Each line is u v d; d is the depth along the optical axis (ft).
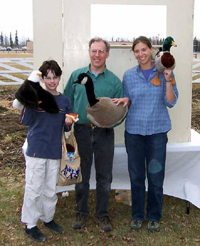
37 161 8.71
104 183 9.62
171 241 9.41
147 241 9.40
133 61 11.00
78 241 9.41
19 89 8.21
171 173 11.03
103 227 9.89
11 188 13.14
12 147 17.74
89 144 9.37
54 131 8.79
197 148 10.71
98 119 8.70
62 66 10.84
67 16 10.52
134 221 9.98
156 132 9.09
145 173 10.38
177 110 11.27
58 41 10.69
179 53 10.93
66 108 9.03
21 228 10.12
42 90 8.49
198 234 9.84
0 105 21.70
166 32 10.73
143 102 9.08
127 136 9.45
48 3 10.44
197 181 10.90
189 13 10.71
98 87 9.12
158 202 9.63
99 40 8.89
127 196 12.01
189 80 11.16
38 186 8.82
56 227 9.85
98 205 9.95
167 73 8.63
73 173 8.82
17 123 20.42
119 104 8.91
